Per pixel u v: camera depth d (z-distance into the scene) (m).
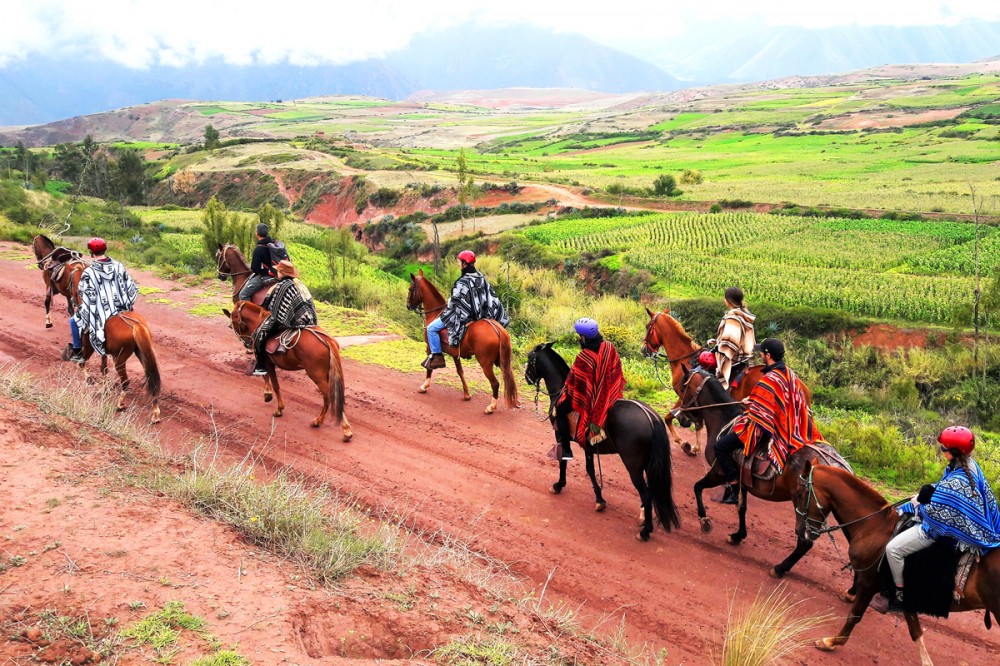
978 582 6.78
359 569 7.41
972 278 42.09
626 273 47.97
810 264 49.59
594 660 6.83
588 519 10.40
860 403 21.02
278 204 109.06
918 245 51.94
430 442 12.68
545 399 15.13
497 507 10.61
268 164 127.88
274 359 12.90
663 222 66.12
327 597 6.63
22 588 5.98
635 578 9.02
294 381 15.21
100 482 8.16
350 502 10.40
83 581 6.17
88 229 37.72
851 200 73.38
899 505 7.60
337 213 99.06
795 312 36.25
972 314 33.50
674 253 52.34
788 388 8.76
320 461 11.66
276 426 12.94
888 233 56.19
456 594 7.42
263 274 14.04
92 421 10.40
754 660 7.13
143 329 12.58
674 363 12.39
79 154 120.44
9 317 18.16
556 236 61.94
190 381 14.80
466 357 14.12
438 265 49.22
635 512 10.66
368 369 16.27
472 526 10.04
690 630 8.08
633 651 7.43
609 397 9.79
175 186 123.56
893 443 12.96
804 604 8.61
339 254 41.78
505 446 12.66
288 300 12.43
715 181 100.56
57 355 15.64
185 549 7.00
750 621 8.08
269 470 11.21
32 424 9.41
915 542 7.02
